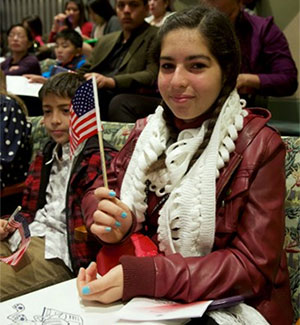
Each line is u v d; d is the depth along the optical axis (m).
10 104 1.85
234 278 0.86
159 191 1.06
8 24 7.55
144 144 1.11
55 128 1.49
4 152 1.79
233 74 1.02
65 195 1.41
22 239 1.24
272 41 1.99
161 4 3.13
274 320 0.95
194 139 1.01
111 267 1.00
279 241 0.92
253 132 0.98
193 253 0.99
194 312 0.79
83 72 2.59
